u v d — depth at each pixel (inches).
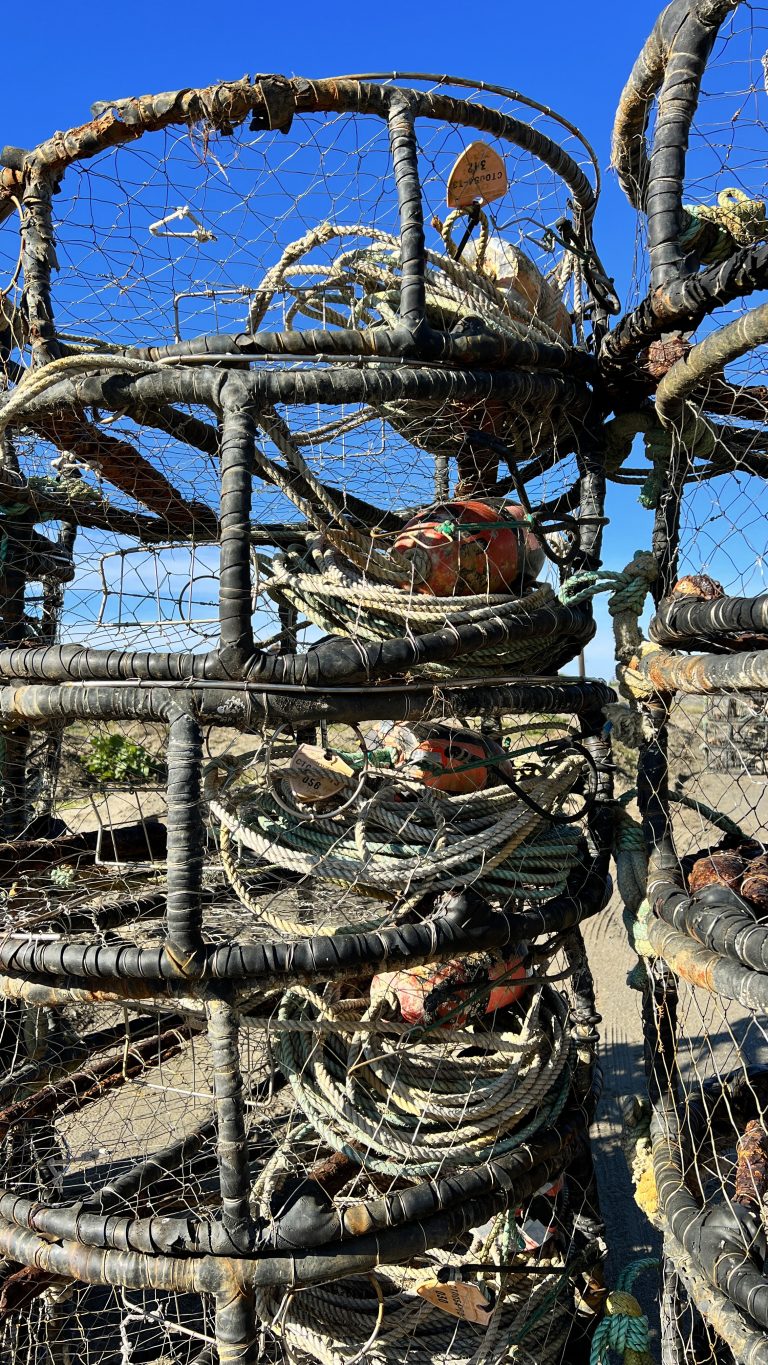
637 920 83.3
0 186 79.5
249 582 68.1
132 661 69.2
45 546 105.0
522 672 86.4
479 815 83.4
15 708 74.7
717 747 75.7
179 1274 67.6
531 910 80.7
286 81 73.8
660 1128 81.7
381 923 75.6
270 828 81.2
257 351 71.5
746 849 77.0
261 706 67.9
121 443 89.2
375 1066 80.6
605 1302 91.2
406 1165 76.0
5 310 84.0
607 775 93.8
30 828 99.5
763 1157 68.6
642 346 81.8
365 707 71.6
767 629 60.8
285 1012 83.7
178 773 67.3
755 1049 156.6
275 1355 85.2
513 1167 78.1
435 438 92.1
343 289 96.1
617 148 86.0
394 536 86.0
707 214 85.3
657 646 82.7
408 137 75.0
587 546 93.4
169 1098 119.6
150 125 75.0
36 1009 93.6
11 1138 95.0
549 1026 89.4
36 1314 95.7
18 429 84.7
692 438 86.9
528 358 80.9
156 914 90.7
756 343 62.4
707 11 71.3
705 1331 79.1
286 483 73.6
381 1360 81.2
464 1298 78.7
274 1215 85.0
